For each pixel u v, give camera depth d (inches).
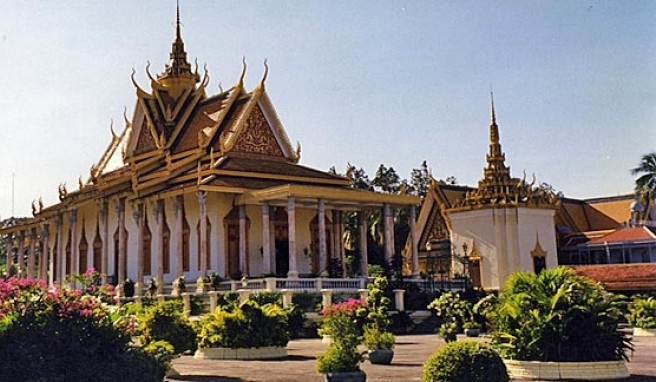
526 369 633.0
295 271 1494.8
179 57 2228.1
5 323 461.7
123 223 1925.4
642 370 691.4
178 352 749.3
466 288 1635.1
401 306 1422.2
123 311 595.5
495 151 1915.6
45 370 440.5
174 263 1790.1
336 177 1915.6
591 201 2490.2
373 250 2383.1
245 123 1895.9
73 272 2175.2
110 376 459.2
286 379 658.2
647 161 2116.1
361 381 597.6
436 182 2198.6
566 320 629.6
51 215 2285.9
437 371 494.0
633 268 1710.1
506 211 1840.6
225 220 1694.1
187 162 1886.1
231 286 1451.8
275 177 1777.8
